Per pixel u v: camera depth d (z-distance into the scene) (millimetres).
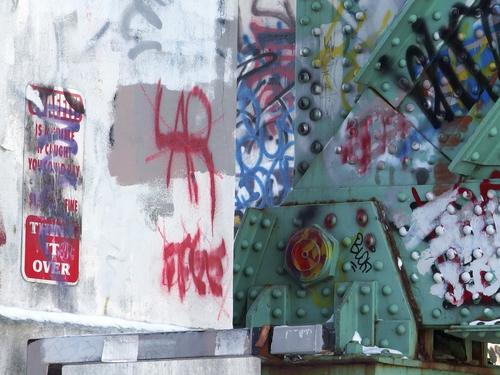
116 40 9766
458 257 10422
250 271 10836
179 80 10195
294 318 10641
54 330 9008
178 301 10008
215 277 10281
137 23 9922
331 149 10914
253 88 13594
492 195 10414
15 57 9047
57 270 9211
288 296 10680
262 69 13594
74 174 9383
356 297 10414
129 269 9695
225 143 10500
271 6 13648
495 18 10586
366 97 10867
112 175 9648
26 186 9055
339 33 11164
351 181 10812
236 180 13523
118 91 9742
